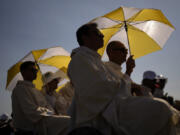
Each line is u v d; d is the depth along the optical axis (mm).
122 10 4336
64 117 5051
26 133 5227
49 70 7562
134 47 4699
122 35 4723
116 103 3178
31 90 5551
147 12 4414
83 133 3104
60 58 7602
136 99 3160
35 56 7145
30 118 5184
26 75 5680
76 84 3281
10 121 8234
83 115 3195
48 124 5086
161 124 2943
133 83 3873
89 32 3631
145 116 3006
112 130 3137
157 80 6270
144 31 4633
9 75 7016
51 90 6980
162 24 4547
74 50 3607
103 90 3199
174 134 3021
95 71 3266
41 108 5320
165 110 2969
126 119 3082
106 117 3104
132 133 2994
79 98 3225
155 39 4602
